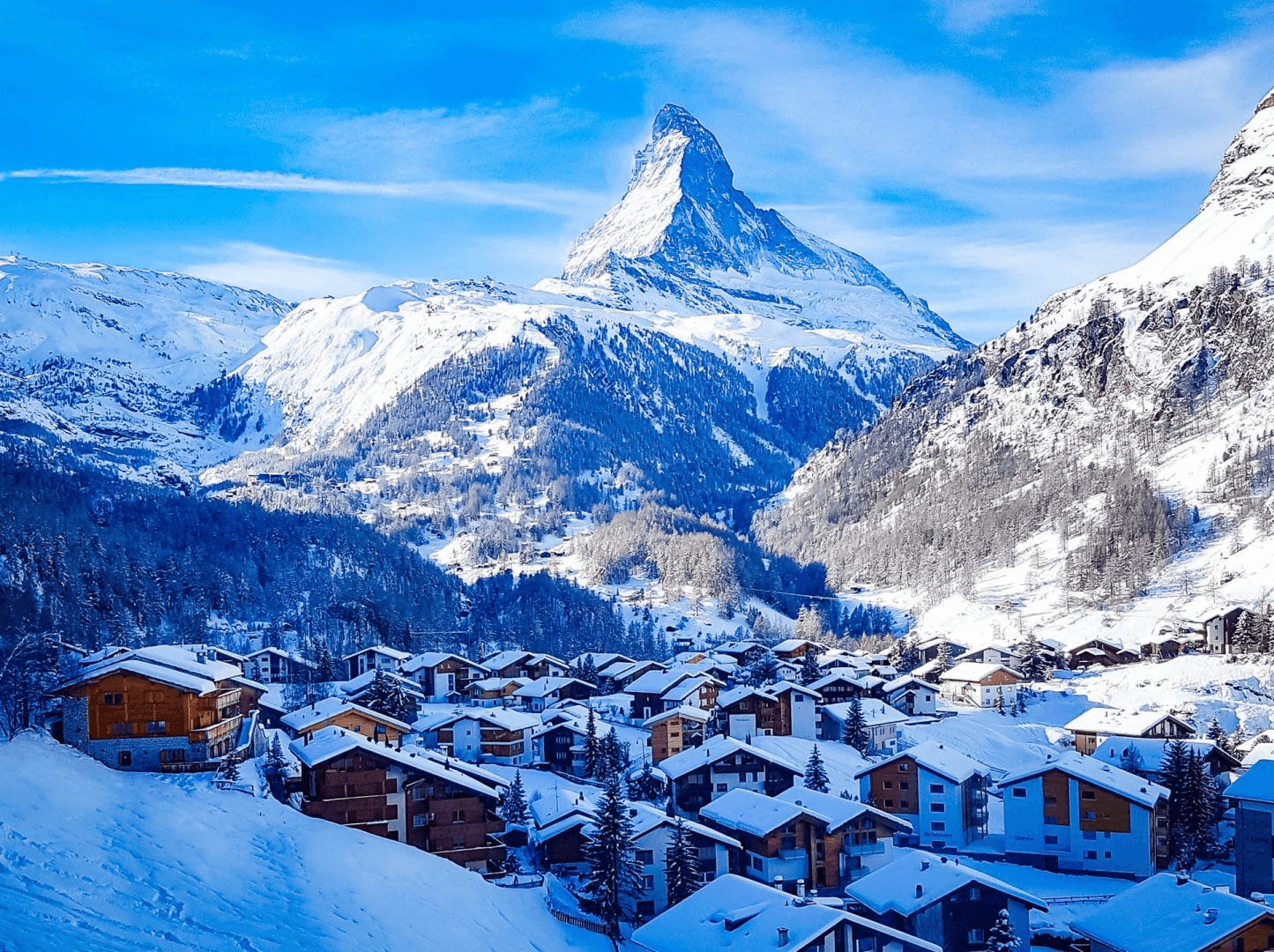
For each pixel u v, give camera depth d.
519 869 92.88
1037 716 180.25
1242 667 183.12
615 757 135.00
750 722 156.75
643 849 87.12
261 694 138.62
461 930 68.81
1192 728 141.50
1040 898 96.12
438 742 143.75
